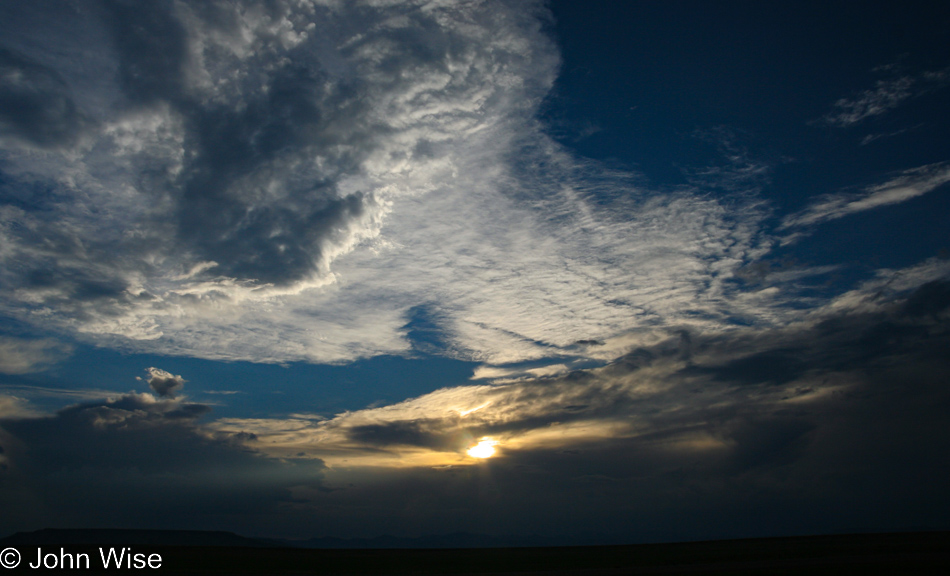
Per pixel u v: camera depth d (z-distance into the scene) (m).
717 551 81.31
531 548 103.88
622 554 83.00
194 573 57.47
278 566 65.25
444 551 97.31
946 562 59.81
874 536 104.44
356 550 98.00
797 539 104.88
